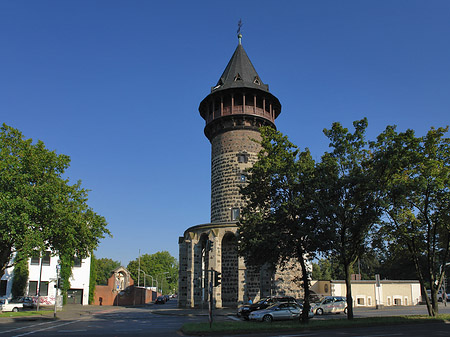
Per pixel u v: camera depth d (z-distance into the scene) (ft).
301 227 87.40
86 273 209.56
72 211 124.98
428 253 106.63
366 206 92.84
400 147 95.25
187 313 130.52
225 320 106.11
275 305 104.99
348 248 98.17
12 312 135.03
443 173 98.68
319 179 91.81
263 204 99.30
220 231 147.23
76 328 86.12
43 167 122.62
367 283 183.21
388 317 98.12
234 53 183.62
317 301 141.08
